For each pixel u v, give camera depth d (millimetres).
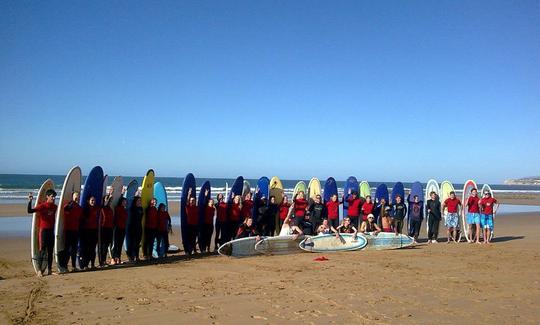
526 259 11312
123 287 8062
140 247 12031
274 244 12336
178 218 23000
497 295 7543
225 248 11648
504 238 16188
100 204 10664
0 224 18828
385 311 6570
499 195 61969
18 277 9250
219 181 102062
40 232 9242
